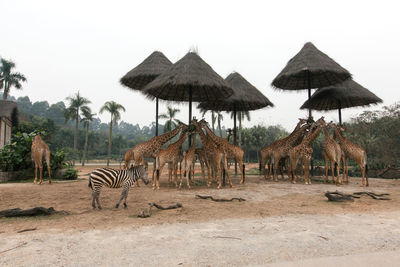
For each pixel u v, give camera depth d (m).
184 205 6.88
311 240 3.97
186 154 10.67
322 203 7.23
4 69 39.47
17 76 40.00
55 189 10.22
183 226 4.81
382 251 3.53
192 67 10.86
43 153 12.34
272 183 12.49
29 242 3.91
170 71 11.12
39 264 3.10
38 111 119.38
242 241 3.94
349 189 10.22
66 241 3.96
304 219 5.35
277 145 13.69
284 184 11.98
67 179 14.83
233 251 3.52
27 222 5.14
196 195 8.10
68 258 3.29
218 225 4.88
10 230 4.58
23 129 33.34
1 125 22.30
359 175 19.19
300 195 8.67
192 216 5.63
